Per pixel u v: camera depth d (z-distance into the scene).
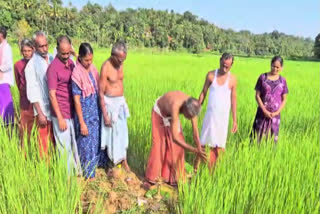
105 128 4.57
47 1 70.81
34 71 4.26
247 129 6.14
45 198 3.38
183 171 4.49
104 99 4.47
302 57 73.38
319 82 13.85
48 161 4.04
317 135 5.35
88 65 4.24
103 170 4.82
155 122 4.38
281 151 4.57
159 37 91.94
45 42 4.28
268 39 135.88
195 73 15.29
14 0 64.31
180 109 4.10
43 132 4.46
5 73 5.82
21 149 4.30
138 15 104.44
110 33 77.94
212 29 122.75
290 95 9.69
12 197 3.36
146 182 4.54
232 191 3.56
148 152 5.19
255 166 4.03
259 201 3.43
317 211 3.28
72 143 4.42
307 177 3.90
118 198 3.96
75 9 79.19
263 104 5.24
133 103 6.93
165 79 11.84
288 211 3.38
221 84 4.70
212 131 4.76
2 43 5.81
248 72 18.27
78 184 3.78
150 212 3.84
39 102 4.30
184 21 113.50
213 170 4.35
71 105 4.34
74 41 63.19
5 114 5.87
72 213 3.41
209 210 3.34
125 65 18.42
